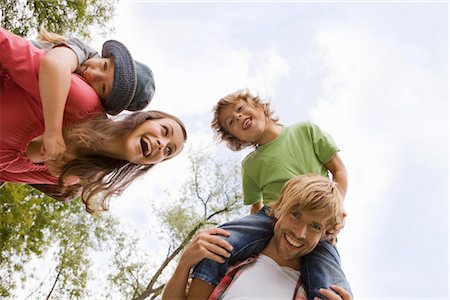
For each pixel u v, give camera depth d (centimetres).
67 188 289
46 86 213
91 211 267
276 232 221
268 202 269
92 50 257
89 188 254
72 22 768
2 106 228
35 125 234
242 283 214
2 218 841
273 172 273
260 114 294
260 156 283
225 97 304
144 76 264
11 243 877
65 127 233
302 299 215
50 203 924
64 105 219
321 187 215
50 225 952
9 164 249
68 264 1005
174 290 212
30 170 263
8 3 701
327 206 210
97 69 243
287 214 215
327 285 215
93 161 246
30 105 230
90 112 234
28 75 221
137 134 236
